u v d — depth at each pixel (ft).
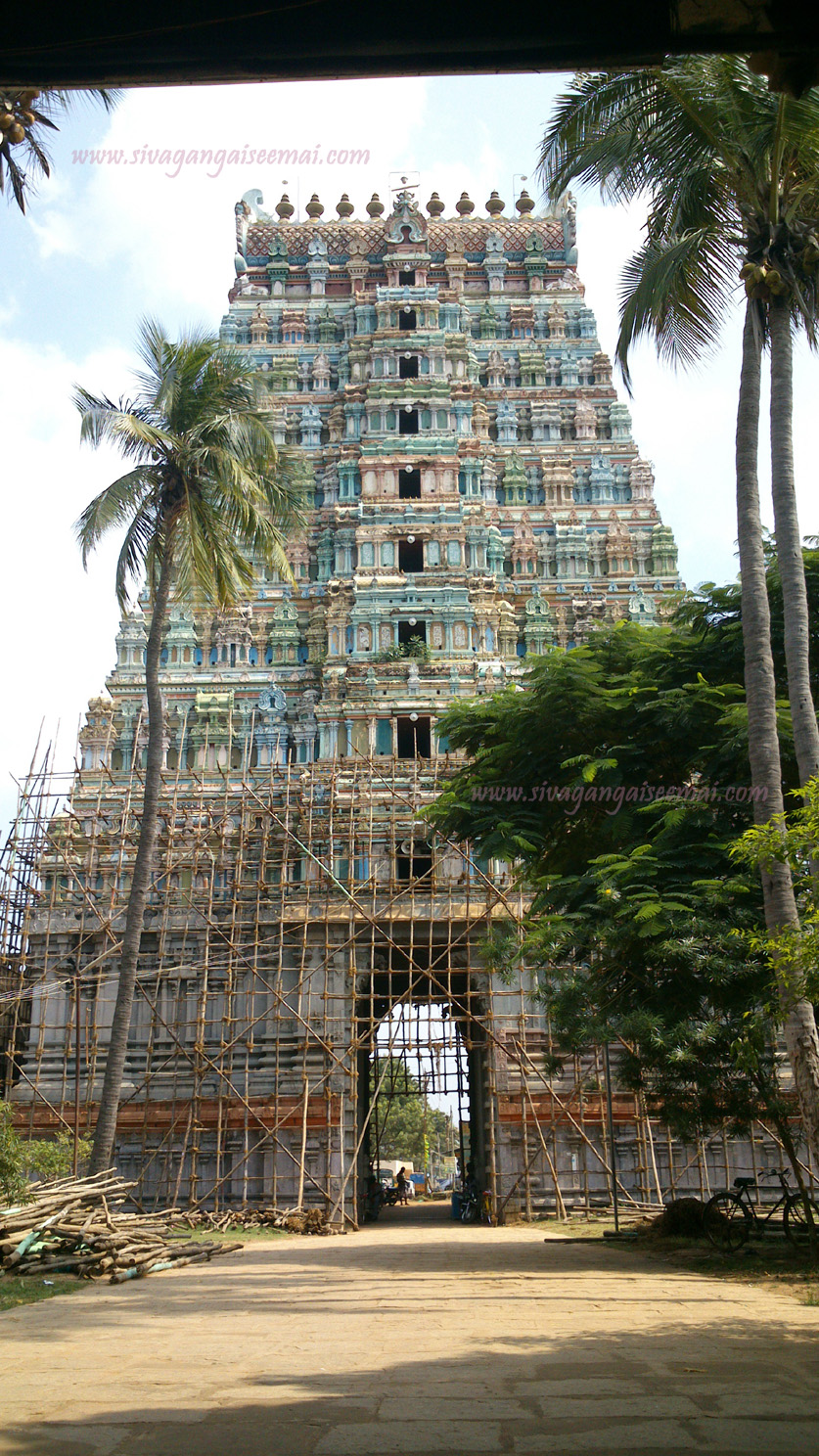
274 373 212.84
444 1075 162.50
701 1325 47.91
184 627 183.93
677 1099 78.33
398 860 160.66
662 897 74.95
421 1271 72.84
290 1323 50.34
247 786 153.89
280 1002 135.64
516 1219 128.47
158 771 103.55
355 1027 137.59
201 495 105.60
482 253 231.71
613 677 92.99
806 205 74.43
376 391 199.62
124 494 103.14
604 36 21.84
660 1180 130.31
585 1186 127.13
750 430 73.82
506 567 193.88
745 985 73.67
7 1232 71.05
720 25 21.83
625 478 204.33
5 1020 150.00
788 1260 71.36
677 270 74.38
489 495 198.90
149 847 102.22
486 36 21.83
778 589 89.15
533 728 91.09
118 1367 39.50
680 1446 28.25
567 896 83.92
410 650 174.50
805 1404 32.78
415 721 170.40
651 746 88.17
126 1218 89.51
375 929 139.74
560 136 73.20
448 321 212.84
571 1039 79.61
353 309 218.18
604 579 192.34
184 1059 140.15
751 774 75.25
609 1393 34.32
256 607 188.85
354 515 190.80
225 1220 121.19
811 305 73.92
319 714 167.43
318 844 152.25
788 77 23.06
